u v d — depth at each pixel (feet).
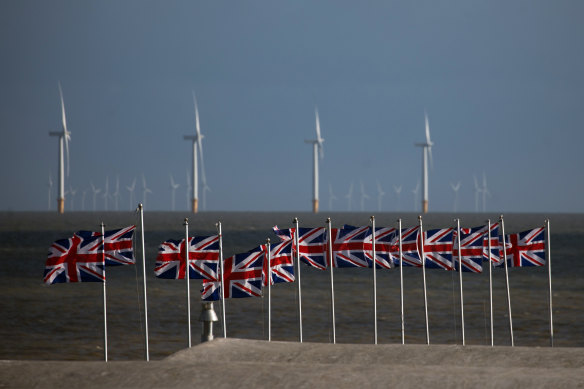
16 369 298.35
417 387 266.98
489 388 264.52
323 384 271.49
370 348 352.90
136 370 292.61
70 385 280.10
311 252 502.79
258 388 270.46
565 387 263.29
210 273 472.44
